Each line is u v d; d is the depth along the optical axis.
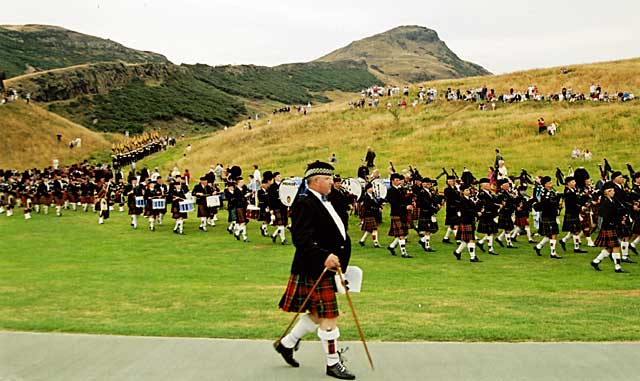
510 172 29.14
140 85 109.81
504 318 6.83
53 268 11.76
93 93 99.69
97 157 61.38
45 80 94.31
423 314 7.08
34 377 4.70
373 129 46.16
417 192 15.06
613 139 33.53
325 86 170.50
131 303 7.89
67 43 158.38
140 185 19.55
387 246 15.72
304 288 4.81
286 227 18.78
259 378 4.66
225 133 63.00
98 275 10.88
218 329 6.18
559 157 31.25
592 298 8.59
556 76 59.16
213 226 19.69
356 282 5.05
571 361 5.02
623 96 45.50
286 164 37.38
